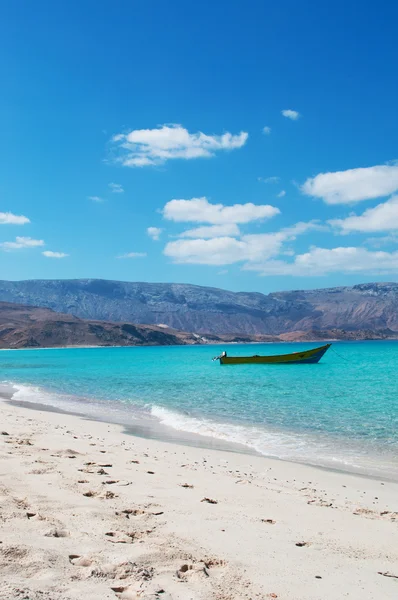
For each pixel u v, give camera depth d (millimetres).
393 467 13180
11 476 8758
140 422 21266
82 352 184125
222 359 76938
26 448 12148
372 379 47375
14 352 193250
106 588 4250
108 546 5379
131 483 9188
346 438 17531
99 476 9484
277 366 75250
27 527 5777
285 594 4676
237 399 30766
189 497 8461
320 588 4898
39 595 3906
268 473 12000
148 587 4383
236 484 10016
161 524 6621
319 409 25703
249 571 5160
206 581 4738
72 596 3994
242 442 16703
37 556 4770
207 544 5926
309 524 7387
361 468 13039
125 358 116875
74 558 4949
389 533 7180
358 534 7035
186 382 45250
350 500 9594
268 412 24609
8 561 4594
